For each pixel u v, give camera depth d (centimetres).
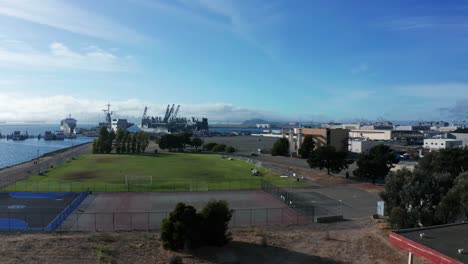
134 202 5422
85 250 2934
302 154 12512
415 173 3862
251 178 8006
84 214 4641
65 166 10038
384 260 2916
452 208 3225
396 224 3616
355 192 6494
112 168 9644
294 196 6053
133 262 2744
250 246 3234
